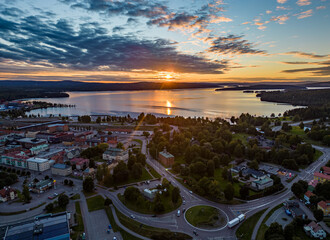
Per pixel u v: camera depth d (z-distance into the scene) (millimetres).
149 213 167625
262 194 194250
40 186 198000
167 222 157250
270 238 134000
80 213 167375
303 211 169250
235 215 166250
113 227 151625
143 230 148000
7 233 131750
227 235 145125
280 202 184000
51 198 186250
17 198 188375
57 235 130000
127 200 183875
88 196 191750
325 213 162250
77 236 142000
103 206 176750
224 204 181000
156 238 141625
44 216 148625
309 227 148125
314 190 195250
